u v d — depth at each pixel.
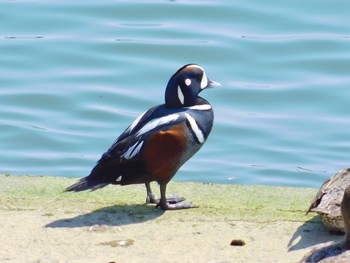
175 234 10.43
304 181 15.01
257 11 20.06
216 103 17.31
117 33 19.47
